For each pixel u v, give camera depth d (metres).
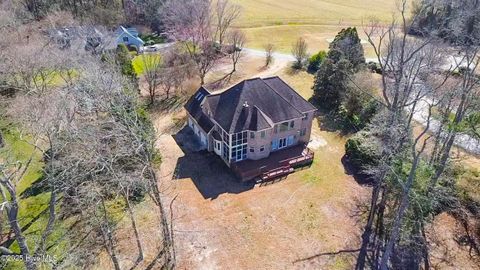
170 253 27.16
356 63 53.41
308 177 36.28
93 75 31.44
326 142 42.12
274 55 69.31
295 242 28.92
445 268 26.86
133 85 43.56
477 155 36.47
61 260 25.95
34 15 64.12
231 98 38.34
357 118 44.50
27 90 40.09
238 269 26.64
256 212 31.77
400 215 24.59
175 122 45.84
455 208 30.64
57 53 42.47
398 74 29.19
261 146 37.94
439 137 31.47
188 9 63.66
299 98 40.78
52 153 22.55
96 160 23.92
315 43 76.62
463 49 32.84
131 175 27.61
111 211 30.56
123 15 76.12
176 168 37.22
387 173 27.81
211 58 60.72
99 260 26.83
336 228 30.30
